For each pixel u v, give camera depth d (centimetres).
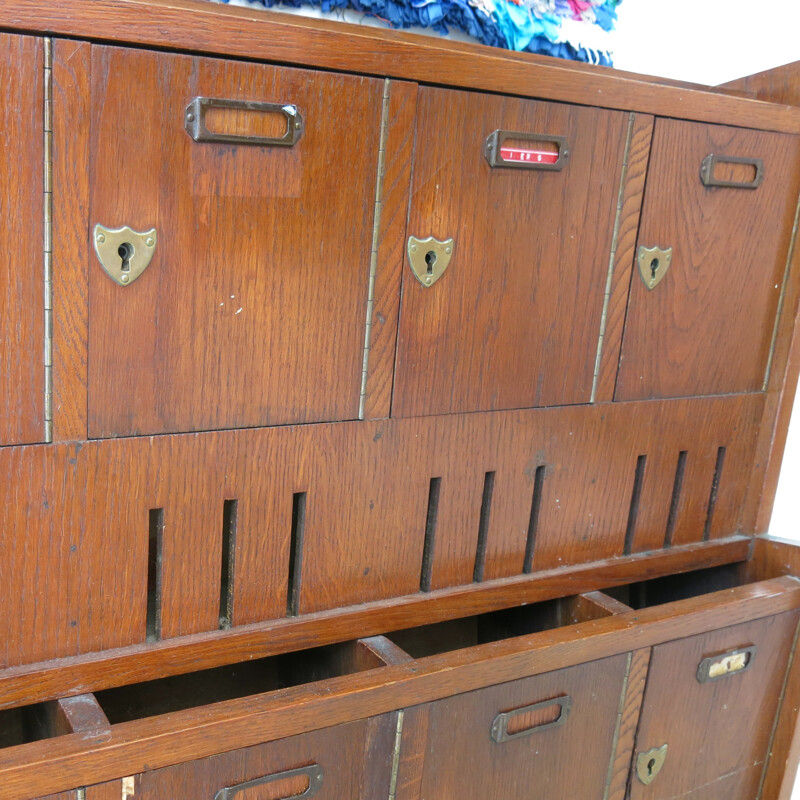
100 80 76
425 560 110
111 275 81
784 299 133
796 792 154
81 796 78
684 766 126
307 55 84
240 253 87
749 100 117
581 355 114
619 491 124
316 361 94
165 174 81
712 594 123
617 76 109
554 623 127
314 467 98
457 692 99
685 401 126
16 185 75
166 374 86
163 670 93
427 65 91
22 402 80
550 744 110
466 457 108
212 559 94
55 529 84
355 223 92
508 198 101
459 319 103
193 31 78
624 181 109
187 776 84
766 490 140
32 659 86
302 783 91
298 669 116
